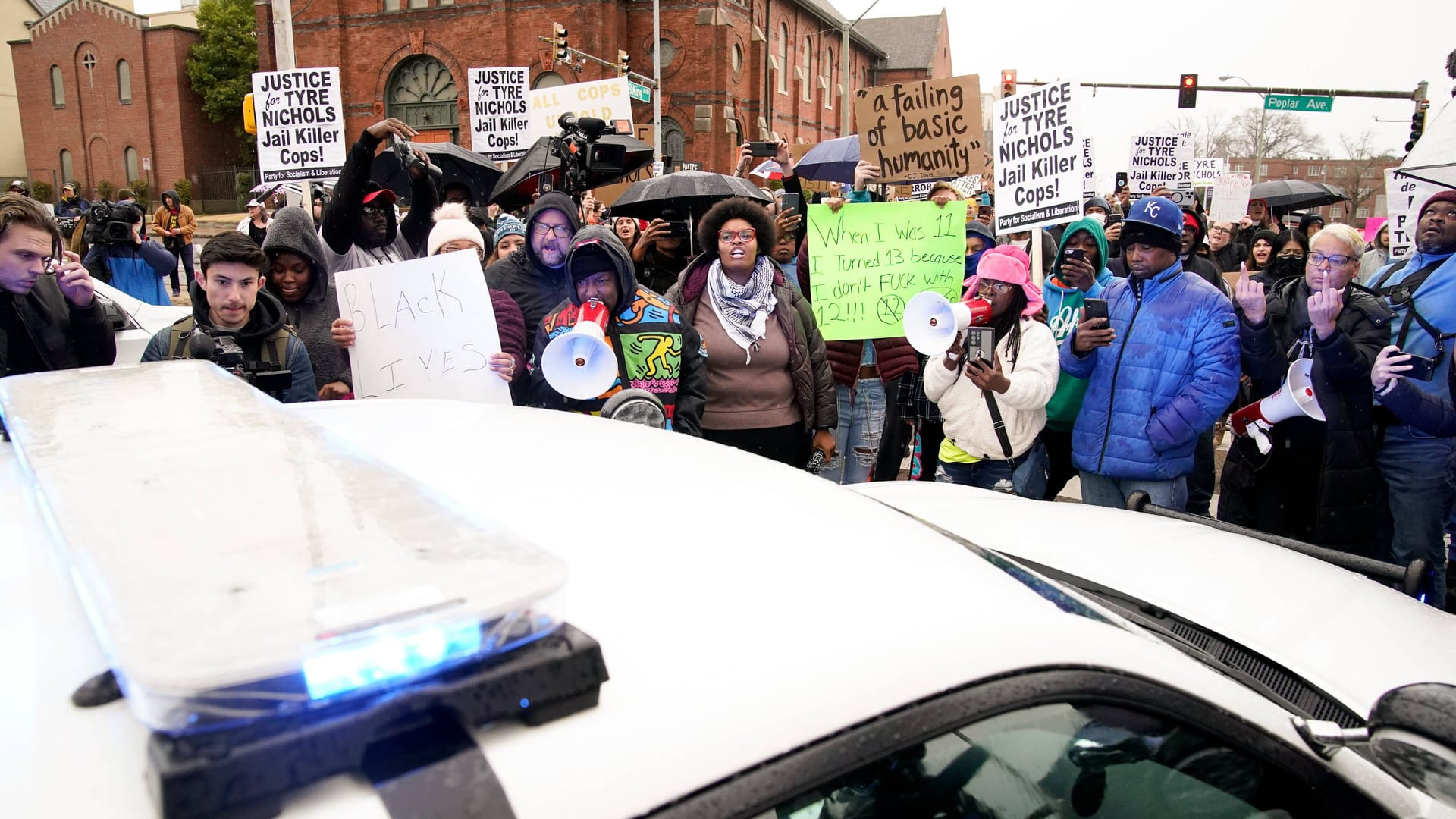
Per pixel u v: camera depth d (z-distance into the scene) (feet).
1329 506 11.90
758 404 13.30
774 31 130.93
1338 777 4.38
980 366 11.51
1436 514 12.94
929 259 14.85
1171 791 3.94
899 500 8.72
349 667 2.32
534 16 107.34
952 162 17.06
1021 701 3.51
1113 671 3.81
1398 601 6.90
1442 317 13.19
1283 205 41.42
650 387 10.93
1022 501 8.75
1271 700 5.22
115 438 3.86
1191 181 33.60
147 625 2.28
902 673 3.32
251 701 2.23
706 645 3.21
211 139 149.89
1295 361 12.53
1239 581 6.93
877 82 196.85
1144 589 6.82
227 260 9.55
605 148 17.07
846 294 14.92
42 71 148.66
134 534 2.84
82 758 2.45
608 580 3.53
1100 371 12.41
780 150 26.03
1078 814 3.66
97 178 149.48
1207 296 11.75
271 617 2.34
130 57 143.95
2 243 9.68
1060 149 14.57
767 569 3.76
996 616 3.74
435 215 15.42
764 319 13.11
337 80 21.77
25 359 10.39
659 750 2.78
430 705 2.48
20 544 3.57
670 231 19.11
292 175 22.20
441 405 6.25
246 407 4.43
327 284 12.68
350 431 5.33
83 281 10.34
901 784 3.23
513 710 2.63
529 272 13.61
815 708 3.09
